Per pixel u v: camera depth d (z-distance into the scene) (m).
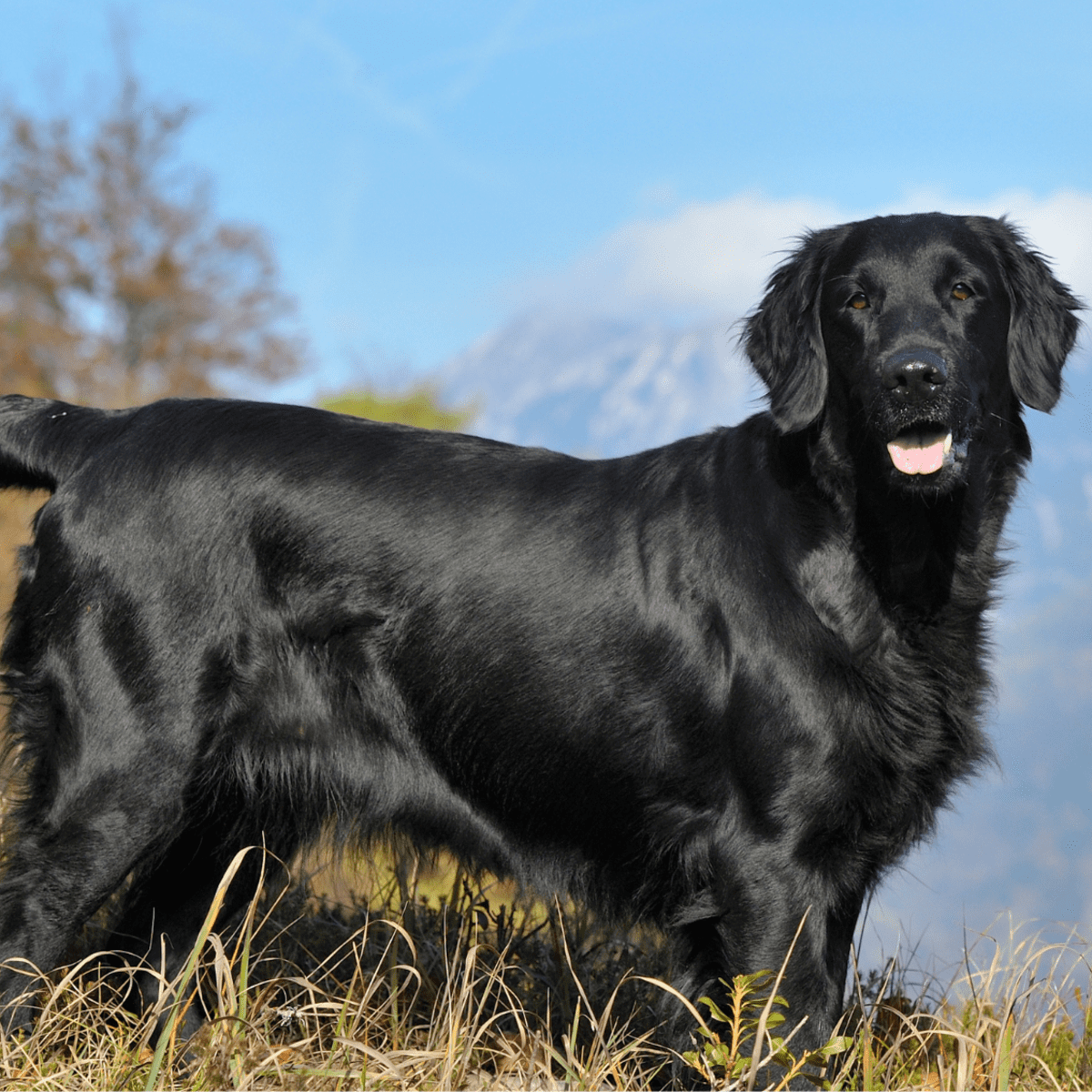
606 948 5.69
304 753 4.81
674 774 4.59
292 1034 4.62
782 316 4.84
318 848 5.31
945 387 4.13
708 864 4.50
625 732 4.63
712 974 4.56
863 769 4.34
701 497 4.69
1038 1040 5.00
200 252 37.44
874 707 4.38
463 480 4.89
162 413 4.96
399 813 4.91
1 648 4.84
